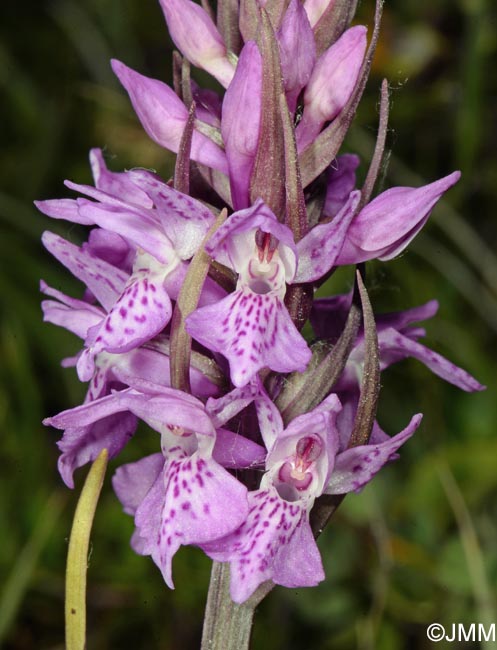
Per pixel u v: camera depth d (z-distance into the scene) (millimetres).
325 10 106
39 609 178
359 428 101
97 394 110
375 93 229
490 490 180
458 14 229
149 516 103
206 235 97
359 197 95
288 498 103
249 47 97
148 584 178
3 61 242
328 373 102
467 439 192
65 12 240
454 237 205
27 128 241
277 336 97
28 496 183
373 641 169
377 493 182
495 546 177
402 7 232
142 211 104
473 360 198
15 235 207
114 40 241
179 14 108
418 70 230
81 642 103
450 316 202
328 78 102
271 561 97
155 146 234
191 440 103
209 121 110
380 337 113
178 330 99
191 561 177
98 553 179
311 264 99
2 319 194
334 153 102
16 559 178
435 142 229
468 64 206
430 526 179
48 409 199
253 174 99
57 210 108
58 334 193
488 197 235
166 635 179
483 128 233
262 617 179
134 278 105
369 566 178
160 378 109
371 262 195
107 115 235
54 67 246
